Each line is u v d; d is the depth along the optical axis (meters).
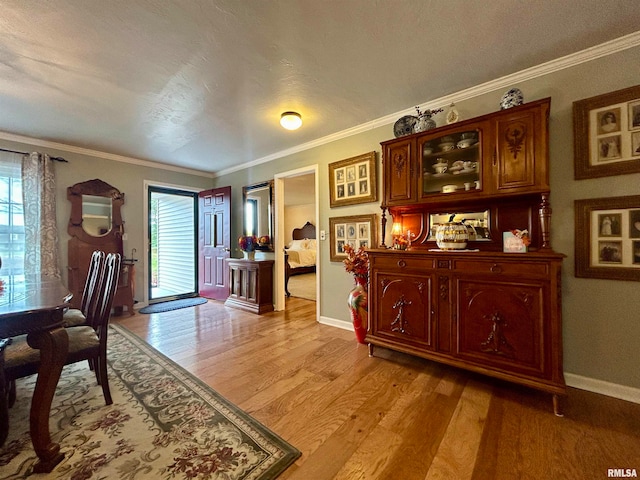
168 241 6.04
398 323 2.30
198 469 1.25
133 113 2.71
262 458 1.31
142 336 3.00
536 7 1.50
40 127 3.05
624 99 1.77
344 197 3.24
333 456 1.33
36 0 1.40
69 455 1.32
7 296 1.60
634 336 1.76
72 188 3.65
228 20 1.57
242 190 4.67
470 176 2.19
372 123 2.98
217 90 2.32
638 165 1.72
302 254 7.65
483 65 2.03
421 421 1.58
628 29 1.68
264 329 3.23
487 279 1.89
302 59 1.93
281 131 3.22
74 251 3.65
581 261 1.91
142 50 1.81
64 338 1.36
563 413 1.64
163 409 1.70
